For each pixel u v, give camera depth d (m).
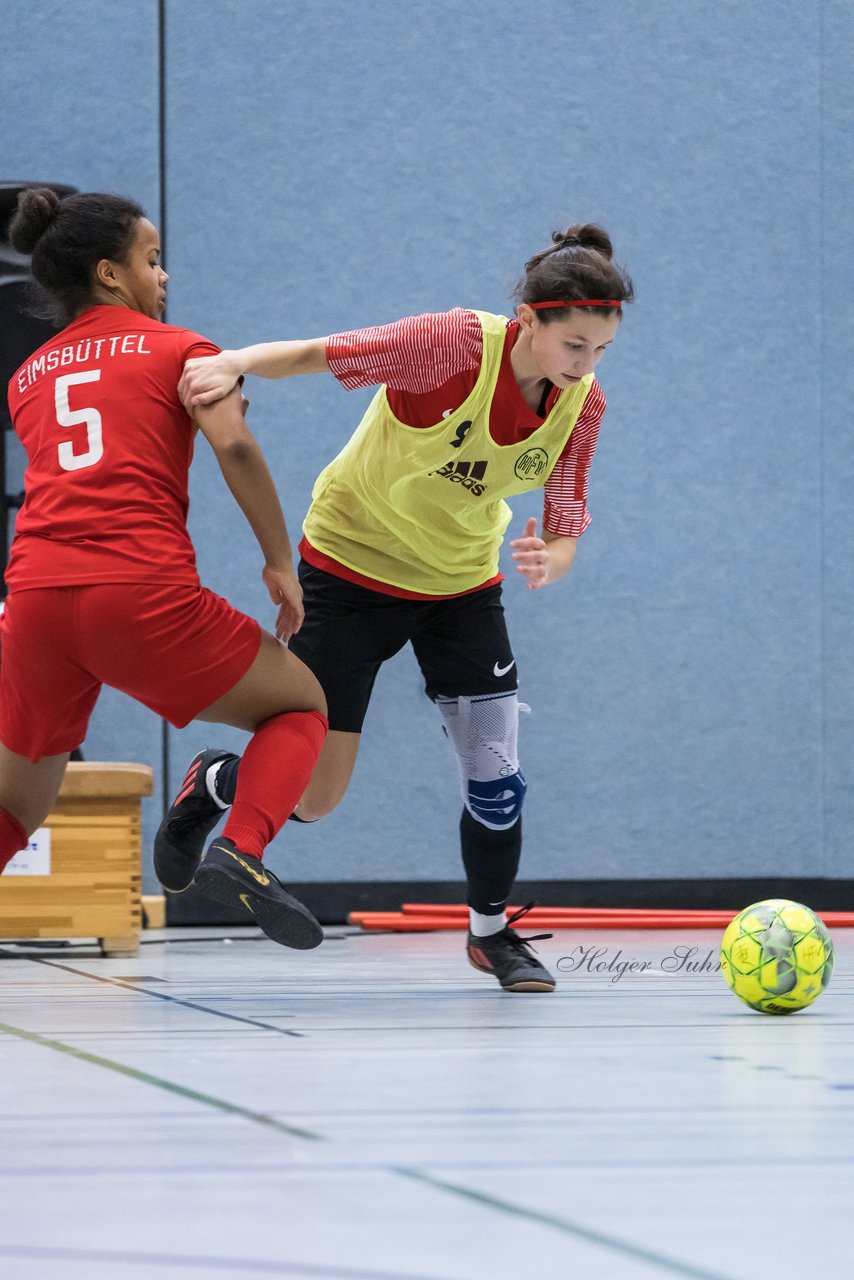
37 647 7.88
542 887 18.84
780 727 19.42
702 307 19.44
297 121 18.89
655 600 19.22
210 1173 4.08
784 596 19.50
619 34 19.39
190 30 18.77
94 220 8.48
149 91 18.66
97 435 7.97
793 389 19.61
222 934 16.56
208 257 18.70
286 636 8.64
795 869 19.38
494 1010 8.48
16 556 8.05
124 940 12.98
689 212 19.45
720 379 19.44
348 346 8.61
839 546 19.64
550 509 9.88
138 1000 9.03
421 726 18.77
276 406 18.62
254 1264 3.17
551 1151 4.39
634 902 19.02
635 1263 3.20
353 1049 6.66
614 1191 3.88
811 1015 8.23
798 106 19.70
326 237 18.91
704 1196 3.84
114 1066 6.11
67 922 12.80
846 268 19.77
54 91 18.55
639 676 19.14
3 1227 3.51
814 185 19.72
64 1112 5.01
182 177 18.69
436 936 16.25
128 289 8.59
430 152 19.08
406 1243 3.35
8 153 18.47
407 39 19.08
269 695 8.14
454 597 9.84
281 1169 4.13
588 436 9.62
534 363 8.70
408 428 8.98
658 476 19.27
